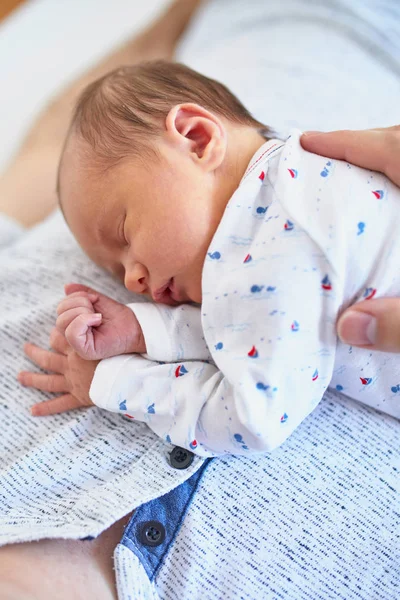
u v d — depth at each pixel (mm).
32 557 635
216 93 859
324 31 1249
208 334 699
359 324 629
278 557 657
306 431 745
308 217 671
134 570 639
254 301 663
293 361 651
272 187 720
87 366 783
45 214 1227
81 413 785
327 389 791
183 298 808
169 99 818
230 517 676
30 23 1747
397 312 618
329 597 650
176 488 689
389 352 653
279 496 689
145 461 718
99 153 786
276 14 1318
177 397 703
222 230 710
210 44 1378
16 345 866
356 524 675
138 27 1744
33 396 822
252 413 633
